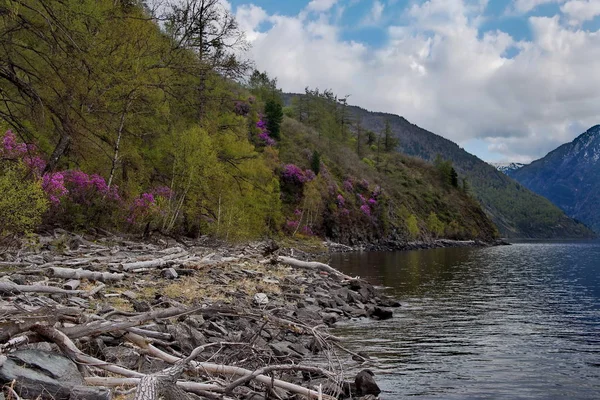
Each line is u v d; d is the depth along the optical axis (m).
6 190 12.57
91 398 4.11
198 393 5.34
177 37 28.70
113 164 22.11
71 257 14.12
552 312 18.53
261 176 38.69
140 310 9.30
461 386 8.98
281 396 6.27
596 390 8.89
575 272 40.41
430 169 156.38
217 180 29.44
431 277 32.06
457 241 127.56
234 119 35.34
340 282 22.94
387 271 35.34
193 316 9.47
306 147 101.06
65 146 18.53
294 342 10.47
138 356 5.90
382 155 150.00
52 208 18.44
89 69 15.93
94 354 5.77
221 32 29.20
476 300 21.55
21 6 13.47
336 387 6.82
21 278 9.65
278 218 59.12
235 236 29.62
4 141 14.74
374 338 12.99
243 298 13.48
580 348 12.32
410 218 105.31
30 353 4.54
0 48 14.20
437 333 13.91
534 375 9.81
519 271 40.88
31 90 14.13
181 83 27.89
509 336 13.77
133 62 22.55
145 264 14.53
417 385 8.92
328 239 77.19
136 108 24.27
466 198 153.50
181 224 28.08
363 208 92.94
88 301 9.39
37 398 4.01
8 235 12.81
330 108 136.25
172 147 27.39
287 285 17.61
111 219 21.92
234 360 7.09
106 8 20.98
